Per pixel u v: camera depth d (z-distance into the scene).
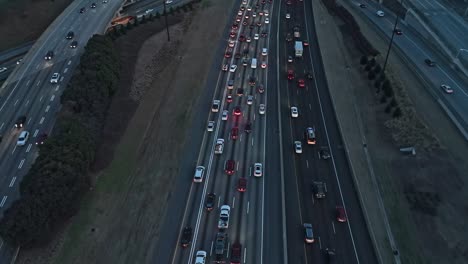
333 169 67.50
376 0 129.12
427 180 64.06
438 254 53.50
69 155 58.94
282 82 90.69
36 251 52.16
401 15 117.50
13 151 67.00
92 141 65.94
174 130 74.94
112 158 68.44
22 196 54.19
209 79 90.81
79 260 52.00
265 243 54.84
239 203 60.75
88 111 72.06
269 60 99.31
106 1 121.94
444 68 92.38
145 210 59.19
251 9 126.00
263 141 73.31
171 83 89.00
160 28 110.50
